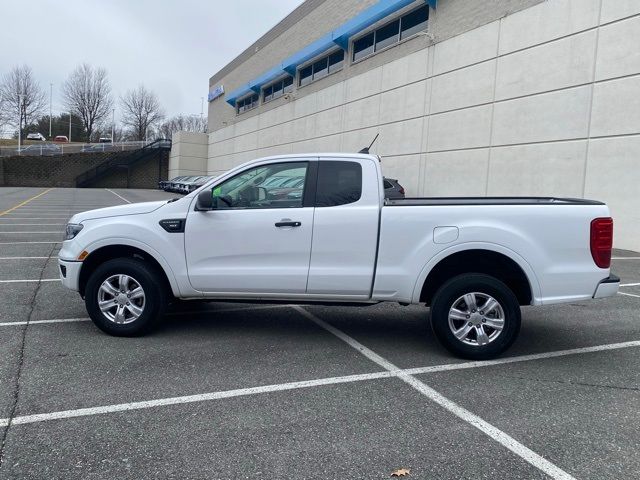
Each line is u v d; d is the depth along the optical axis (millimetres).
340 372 4309
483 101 15453
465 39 16172
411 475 2797
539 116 13617
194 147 49000
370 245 4688
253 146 36594
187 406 3607
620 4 11570
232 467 2852
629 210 11422
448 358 4707
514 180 14398
